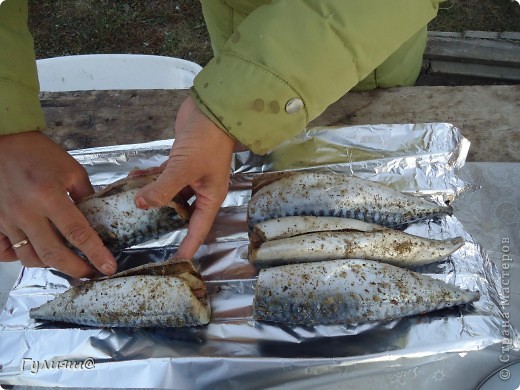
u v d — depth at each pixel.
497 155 0.61
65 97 0.70
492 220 0.56
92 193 0.54
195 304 0.49
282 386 0.47
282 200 0.57
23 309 0.53
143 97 0.69
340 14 0.40
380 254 0.52
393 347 0.47
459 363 0.48
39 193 0.46
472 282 0.51
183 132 0.44
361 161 0.60
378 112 0.65
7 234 0.48
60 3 1.29
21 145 0.48
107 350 0.49
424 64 0.96
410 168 0.60
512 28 1.07
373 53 0.42
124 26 1.24
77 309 0.50
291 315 0.49
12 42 0.48
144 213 0.54
